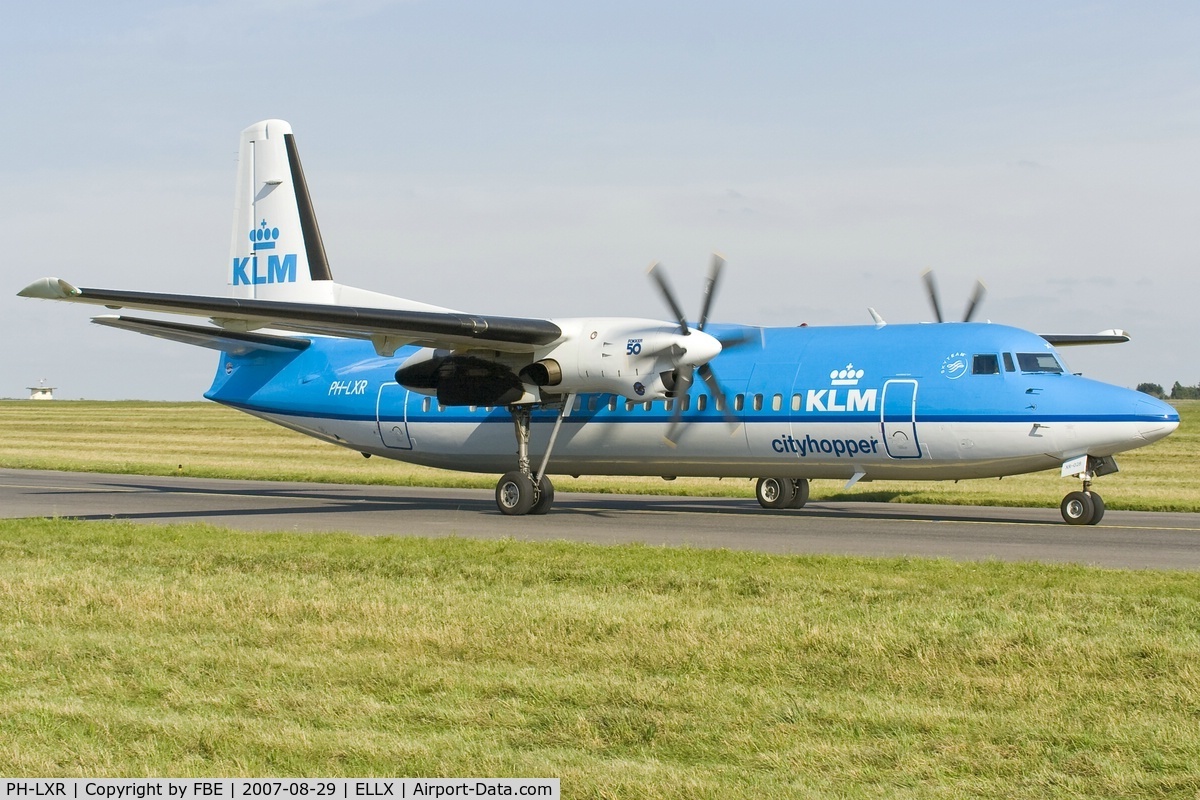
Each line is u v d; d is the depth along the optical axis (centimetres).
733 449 2470
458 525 2311
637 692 982
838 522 2362
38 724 904
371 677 1038
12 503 2900
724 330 2505
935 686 1001
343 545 1877
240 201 3100
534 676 1039
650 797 754
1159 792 756
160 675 1048
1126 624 1203
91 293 1894
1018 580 1477
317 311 2138
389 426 2877
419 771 802
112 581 1527
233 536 2011
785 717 916
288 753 838
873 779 786
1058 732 873
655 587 1457
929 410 2248
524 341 2394
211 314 2112
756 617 1259
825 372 2377
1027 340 2277
